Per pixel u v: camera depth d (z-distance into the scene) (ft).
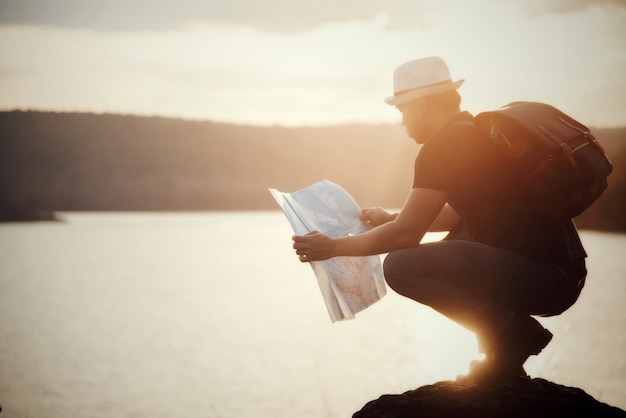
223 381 42.91
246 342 57.72
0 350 53.42
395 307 79.71
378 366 46.42
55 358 50.60
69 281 101.30
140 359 50.60
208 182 345.10
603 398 32.09
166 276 108.17
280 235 187.62
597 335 49.21
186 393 39.60
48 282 99.91
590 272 87.76
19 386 41.60
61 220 259.19
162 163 352.08
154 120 361.51
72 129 352.69
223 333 62.18
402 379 42.24
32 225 227.81
